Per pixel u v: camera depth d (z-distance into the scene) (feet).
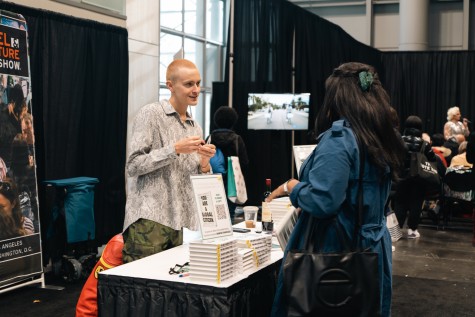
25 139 14.53
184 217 8.57
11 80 14.19
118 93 19.25
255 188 25.49
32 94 16.12
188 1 31.60
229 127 17.61
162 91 29.53
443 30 41.60
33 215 14.64
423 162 21.49
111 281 7.22
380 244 6.72
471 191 24.27
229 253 7.08
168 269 7.44
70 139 17.35
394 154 6.68
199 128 9.18
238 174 16.71
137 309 7.04
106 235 19.06
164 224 8.34
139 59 20.88
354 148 6.40
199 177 7.52
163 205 8.37
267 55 24.95
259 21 24.36
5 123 13.97
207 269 6.88
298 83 27.22
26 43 14.71
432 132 38.45
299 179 6.84
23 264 14.28
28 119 14.66
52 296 14.12
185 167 8.63
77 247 15.97
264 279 7.84
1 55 13.94
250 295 7.31
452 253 20.36
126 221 8.43
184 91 8.53
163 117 8.55
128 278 7.12
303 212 6.80
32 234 14.57
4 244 13.79
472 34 41.06
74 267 15.23
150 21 21.38
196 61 32.81
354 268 6.22
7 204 13.93
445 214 25.86
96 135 18.47
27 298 13.92
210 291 6.70
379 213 6.80
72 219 15.58
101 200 18.79
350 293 6.16
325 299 6.14
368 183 6.56
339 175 6.22
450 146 28.66
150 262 7.80
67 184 15.57
